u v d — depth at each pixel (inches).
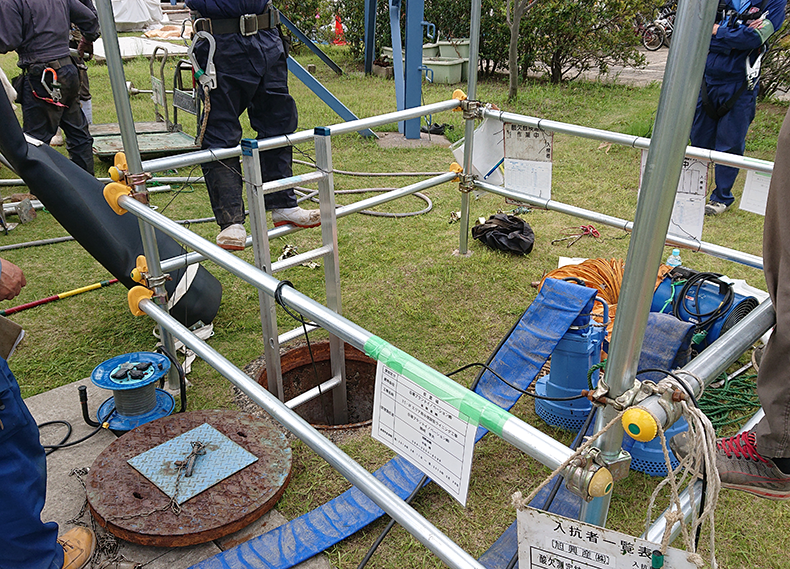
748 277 161.8
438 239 192.5
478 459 102.0
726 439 75.0
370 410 141.9
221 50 114.7
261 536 86.4
